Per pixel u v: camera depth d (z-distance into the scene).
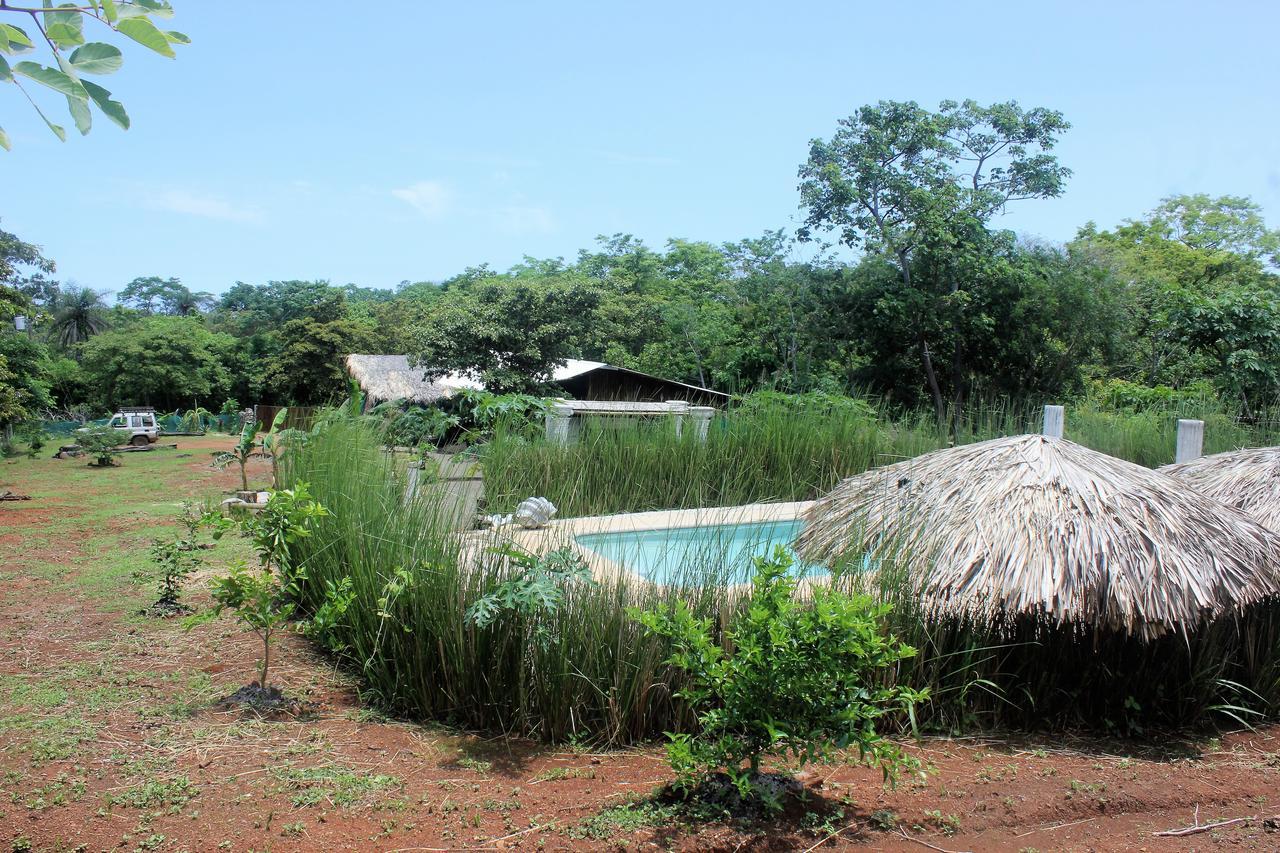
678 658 3.30
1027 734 4.32
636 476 9.35
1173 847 3.11
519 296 22.89
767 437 10.16
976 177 23.28
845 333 23.08
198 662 4.85
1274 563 4.34
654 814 3.14
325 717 4.16
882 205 22.36
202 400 48.62
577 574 4.13
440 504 5.30
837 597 3.13
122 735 3.79
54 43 1.95
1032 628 4.41
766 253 25.55
